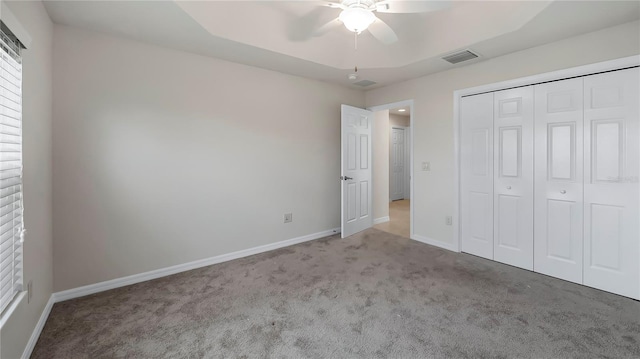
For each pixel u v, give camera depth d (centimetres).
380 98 423
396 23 280
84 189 233
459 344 171
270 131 344
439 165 352
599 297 227
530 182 279
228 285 253
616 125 230
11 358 139
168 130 272
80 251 233
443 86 345
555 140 262
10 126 142
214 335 181
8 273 143
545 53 263
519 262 289
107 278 245
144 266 263
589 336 177
